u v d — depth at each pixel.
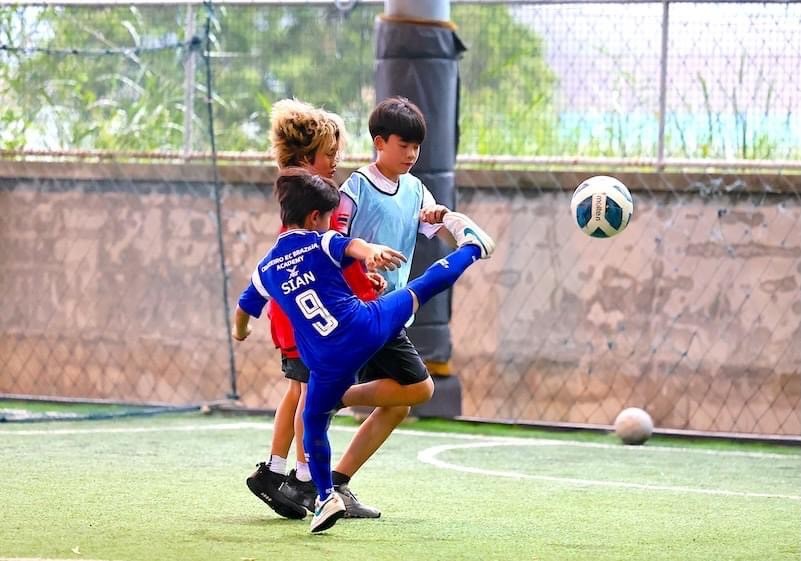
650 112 26.58
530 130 27.34
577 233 26.45
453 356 27.12
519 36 27.30
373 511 15.21
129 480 18.00
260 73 29.08
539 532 14.41
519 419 26.70
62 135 29.97
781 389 25.34
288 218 14.16
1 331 29.84
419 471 19.64
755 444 24.41
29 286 29.69
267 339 28.20
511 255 26.83
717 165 26.02
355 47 28.42
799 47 25.78
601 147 26.94
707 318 25.73
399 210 15.48
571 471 20.02
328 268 13.80
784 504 16.95
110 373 29.23
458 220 14.88
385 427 15.27
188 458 20.53
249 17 29.08
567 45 27.06
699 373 25.78
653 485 18.59
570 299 26.52
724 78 26.14
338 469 15.20
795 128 25.84
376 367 14.95
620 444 23.95
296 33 28.81
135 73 29.91
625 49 26.70
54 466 19.28
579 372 26.42
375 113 15.45
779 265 25.38
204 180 28.69
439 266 14.26
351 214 15.27
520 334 26.78
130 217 29.14
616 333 26.20
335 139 15.93
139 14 29.92
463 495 17.28
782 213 25.34
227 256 28.53
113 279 29.20
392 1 25.42
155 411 26.62
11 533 13.69
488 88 27.55
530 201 26.73
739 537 14.33
